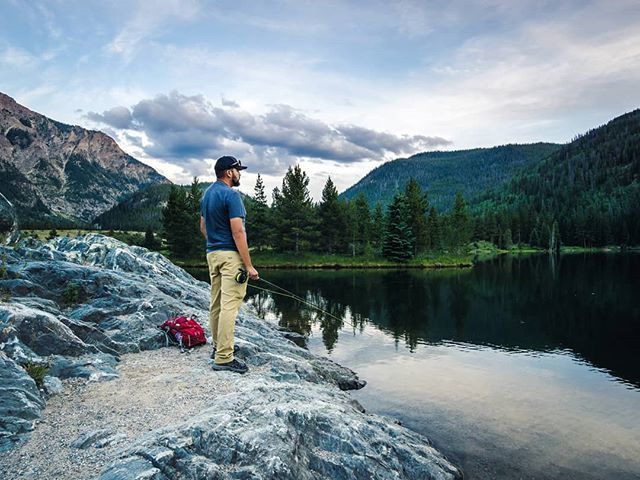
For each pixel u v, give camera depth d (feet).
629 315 73.92
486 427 29.58
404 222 220.43
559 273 158.10
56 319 23.77
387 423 24.52
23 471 13.39
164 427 15.39
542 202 566.77
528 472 23.85
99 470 13.34
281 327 63.05
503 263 227.20
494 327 64.80
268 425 16.31
